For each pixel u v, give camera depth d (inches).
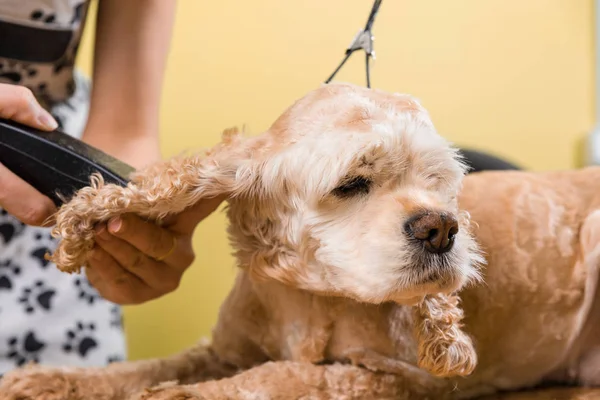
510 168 57.1
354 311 33.3
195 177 29.9
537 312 38.1
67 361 48.1
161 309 63.9
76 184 30.6
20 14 41.8
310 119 30.4
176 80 63.8
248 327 36.3
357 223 29.3
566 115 86.4
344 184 29.2
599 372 40.9
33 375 31.8
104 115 43.1
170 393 28.6
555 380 41.6
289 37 68.1
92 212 29.1
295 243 30.7
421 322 32.1
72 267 29.7
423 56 75.7
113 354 50.2
